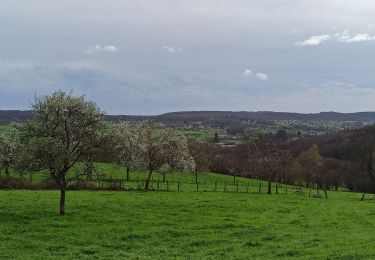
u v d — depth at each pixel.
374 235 33.69
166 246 31.78
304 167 134.50
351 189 124.31
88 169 44.16
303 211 51.56
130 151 87.00
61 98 41.66
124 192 66.44
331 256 25.92
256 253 28.38
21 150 41.47
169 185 88.12
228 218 43.81
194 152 109.25
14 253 28.53
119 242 32.56
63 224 38.22
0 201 51.00
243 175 131.75
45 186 69.00
